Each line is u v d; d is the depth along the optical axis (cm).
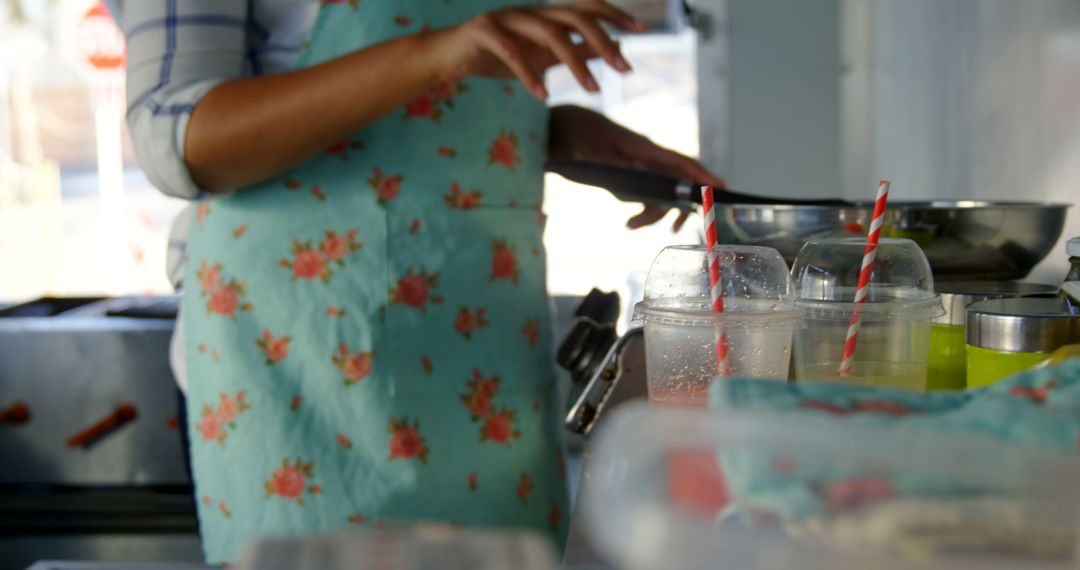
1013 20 166
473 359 126
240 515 125
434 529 46
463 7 129
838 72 286
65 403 197
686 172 144
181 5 120
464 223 126
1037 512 38
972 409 52
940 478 39
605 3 115
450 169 125
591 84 111
